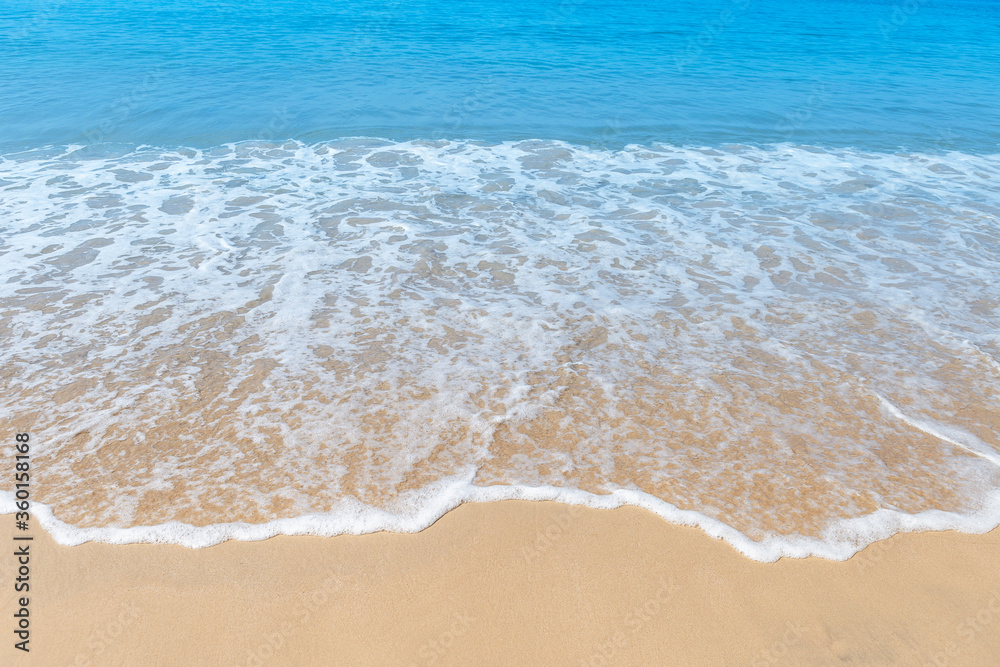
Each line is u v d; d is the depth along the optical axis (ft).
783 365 16.65
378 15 83.92
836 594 10.75
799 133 41.60
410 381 15.58
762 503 12.39
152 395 14.79
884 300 20.22
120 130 36.91
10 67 49.44
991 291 20.95
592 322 18.51
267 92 45.60
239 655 9.62
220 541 11.32
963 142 40.81
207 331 17.44
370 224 25.26
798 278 21.68
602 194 29.76
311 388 15.20
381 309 18.88
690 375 16.14
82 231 23.62
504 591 10.72
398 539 11.54
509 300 19.69
